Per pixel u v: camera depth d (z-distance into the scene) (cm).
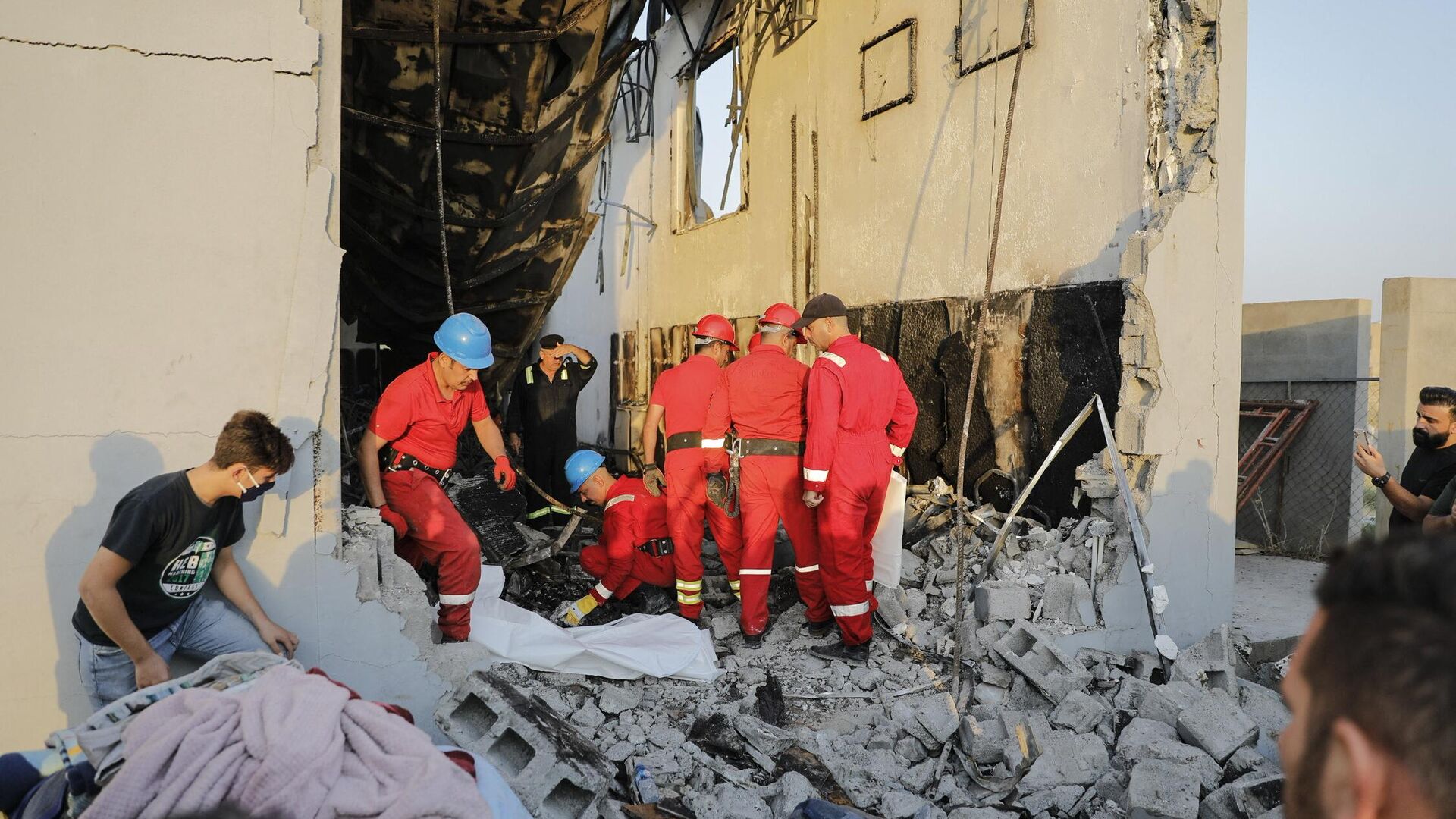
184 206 309
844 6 691
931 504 564
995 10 536
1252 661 452
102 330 302
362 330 796
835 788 318
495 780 183
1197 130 429
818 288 733
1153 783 308
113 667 266
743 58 856
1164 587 430
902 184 628
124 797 143
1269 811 288
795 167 760
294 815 144
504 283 757
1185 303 427
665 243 1020
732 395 450
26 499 296
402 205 636
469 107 605
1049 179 498
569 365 702
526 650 383
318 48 323
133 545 245
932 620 456
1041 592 436
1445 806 54
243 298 317
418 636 355
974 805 322
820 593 454
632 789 319
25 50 289
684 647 412
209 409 315
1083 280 473
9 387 293
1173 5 430
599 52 643
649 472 488
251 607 300
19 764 175
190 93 308
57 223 295
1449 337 793
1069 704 361
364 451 373
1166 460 427
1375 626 59
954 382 577
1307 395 845
